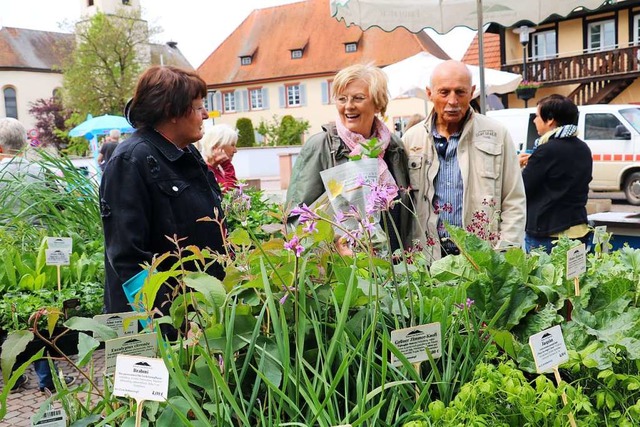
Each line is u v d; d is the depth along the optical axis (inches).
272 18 1835.6
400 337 54.9
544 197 155.0
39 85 2277.3
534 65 909.8
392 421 54.3
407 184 121.2
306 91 1715.1
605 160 543.2
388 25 192.2
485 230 102.3
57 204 164.6
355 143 110.4
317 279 64.1
